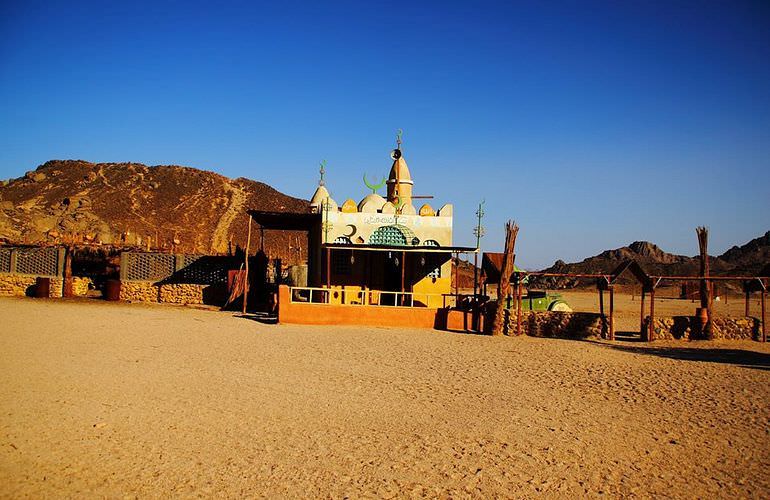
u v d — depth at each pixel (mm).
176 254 33094
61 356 15562
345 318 25250
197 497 7414
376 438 9945
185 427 10047
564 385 14570
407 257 28781
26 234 54938
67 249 33188
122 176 112312
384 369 15797
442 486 8086
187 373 14227
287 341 20047
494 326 23906
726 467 9141
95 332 20094
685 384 15031
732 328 24547
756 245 130125
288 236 98188
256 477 8102
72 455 8562
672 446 10070
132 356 16078
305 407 11641
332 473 8359
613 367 17156
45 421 9977
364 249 26281
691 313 38875
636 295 69250
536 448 9758
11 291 32438
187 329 22016
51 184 105438
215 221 102125
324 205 28109
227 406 11453
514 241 24266
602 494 8031
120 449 8891
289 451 9156
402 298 26062
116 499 7266
